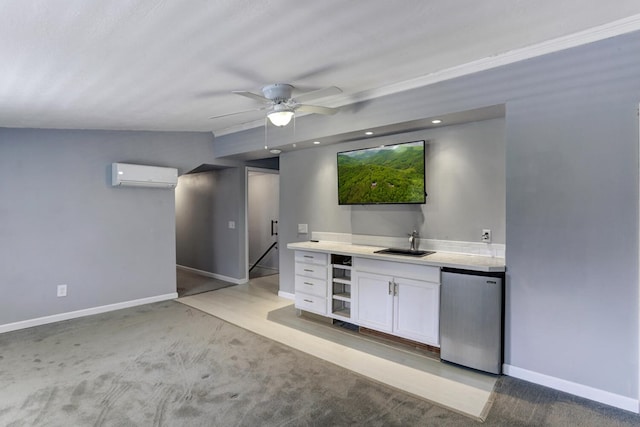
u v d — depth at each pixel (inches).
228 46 81.9
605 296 91.8
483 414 87.8
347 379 105.2
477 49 98.1
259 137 184.5
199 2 61.5
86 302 166.9
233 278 234.2
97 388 99.2
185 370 110.2
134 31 69.6
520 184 103.5
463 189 131.8
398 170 142.4
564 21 83.6
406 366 113.7
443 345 115.8
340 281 147.2
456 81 114.9
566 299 97.2
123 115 138.9
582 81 93.6
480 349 108.6
